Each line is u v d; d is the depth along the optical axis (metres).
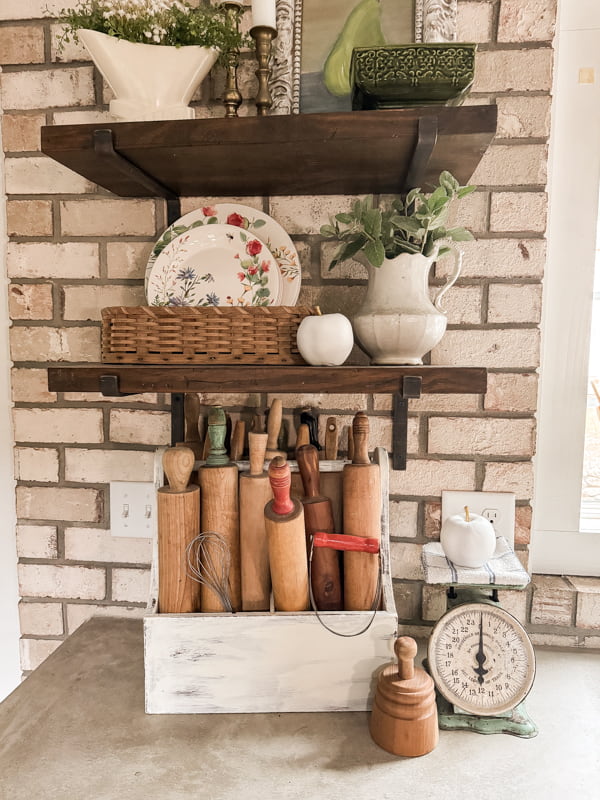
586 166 1.10
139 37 0.91
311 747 0.80
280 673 0.85
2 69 1.12
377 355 0.92
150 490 1.15
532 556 1.17
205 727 0.84
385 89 0.84
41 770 0.76
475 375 0.81
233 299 1.02
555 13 1.00
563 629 1.10
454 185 0.84
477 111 0.79
